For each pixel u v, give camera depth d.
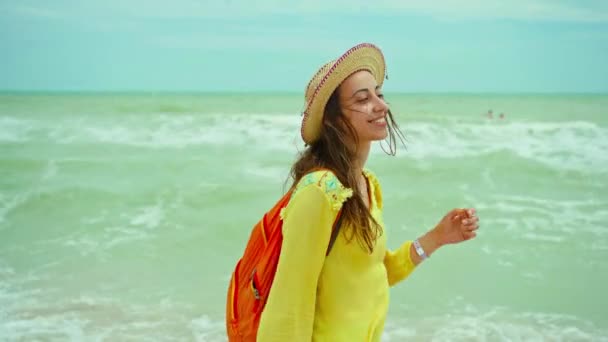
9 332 5.71
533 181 13.87
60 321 6.00
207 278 7.42
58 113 26.72
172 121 23.41
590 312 6.41
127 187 12.83
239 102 46.53
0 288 6.95
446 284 7.23
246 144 19.00
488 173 14.73
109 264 7.93
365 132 1.55
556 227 9.80
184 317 6.15
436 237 1.92
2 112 27.33
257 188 12.71
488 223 10.03
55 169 14.88
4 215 10.68
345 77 1.52
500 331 5.89
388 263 1.98
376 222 1.54
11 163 15.45
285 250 1.41
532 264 7.97
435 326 6.01
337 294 1.51
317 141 1.58
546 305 6.61
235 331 1.58
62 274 7.51
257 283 1.52
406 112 34.09
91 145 18.84
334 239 1.47
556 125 23.20
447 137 20.44
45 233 9.52
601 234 9.37
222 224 9.96
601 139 20.00
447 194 12.35
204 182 13.33
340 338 1.50
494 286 7.18
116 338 5.63
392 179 14.03
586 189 13.02
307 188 1.42
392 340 5.65
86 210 11.02
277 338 1.39
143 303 6.54
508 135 20.91
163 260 8.14
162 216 10.56
